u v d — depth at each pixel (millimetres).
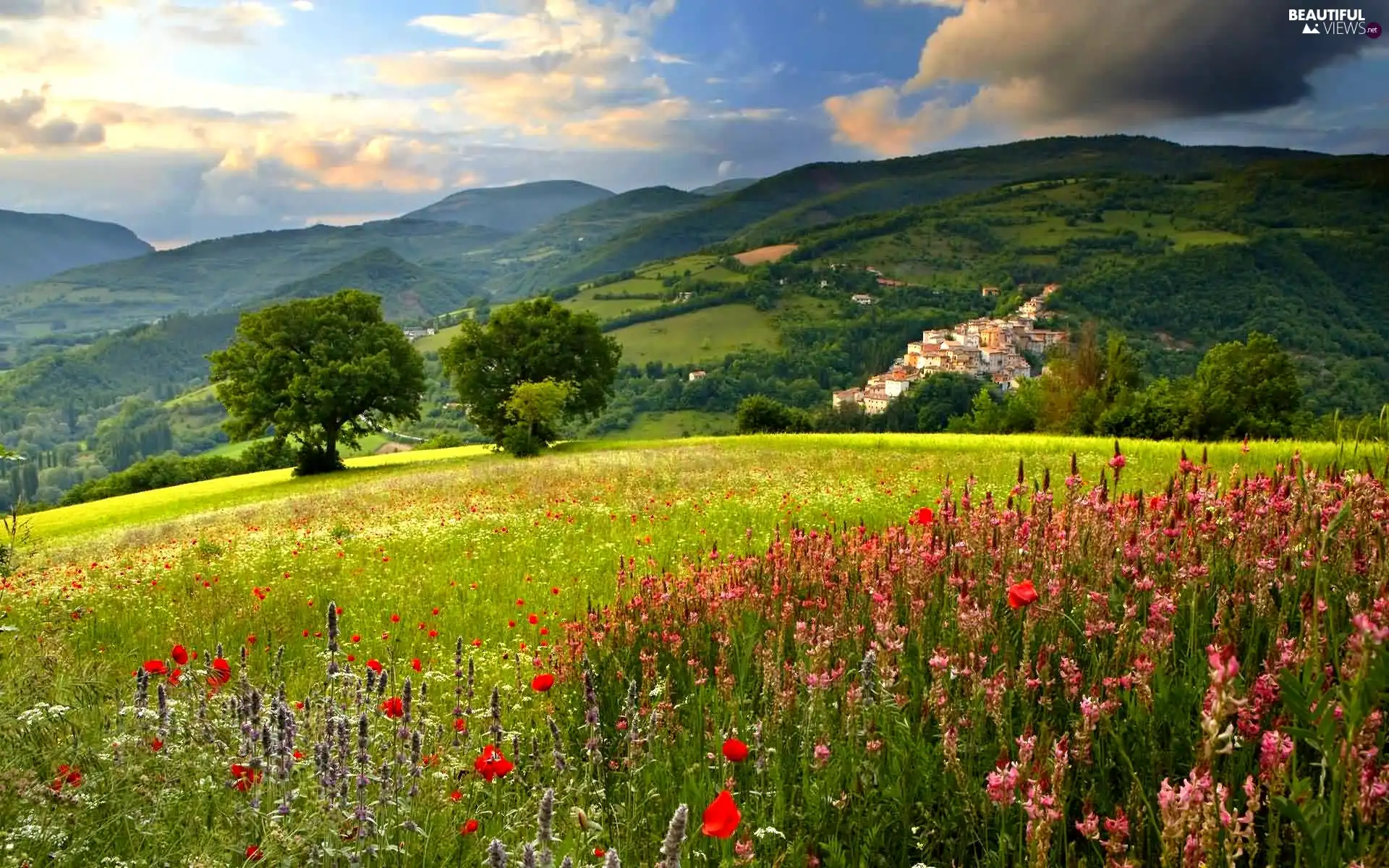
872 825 3223
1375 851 1868
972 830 3004
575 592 10688
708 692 4883
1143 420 51125
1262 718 2871
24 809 3137
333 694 4887
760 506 16750
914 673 4152
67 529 37938
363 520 20344
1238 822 2039
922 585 5066
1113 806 2914
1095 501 5012
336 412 54844
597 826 2711
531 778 4227
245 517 26516
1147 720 3193
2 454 10047
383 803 3580
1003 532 5348
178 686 4652
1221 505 4703
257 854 3102
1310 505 3986
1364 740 1914
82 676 4582
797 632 4570
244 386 53812
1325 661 2727
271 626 10047
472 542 15734
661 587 6828
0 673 4656
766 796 3516
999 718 3297
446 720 5613
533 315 60094
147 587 13133
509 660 7531
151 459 84750
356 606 11133
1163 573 4188
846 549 6352
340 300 56281
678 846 1917
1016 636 4215
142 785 3408
